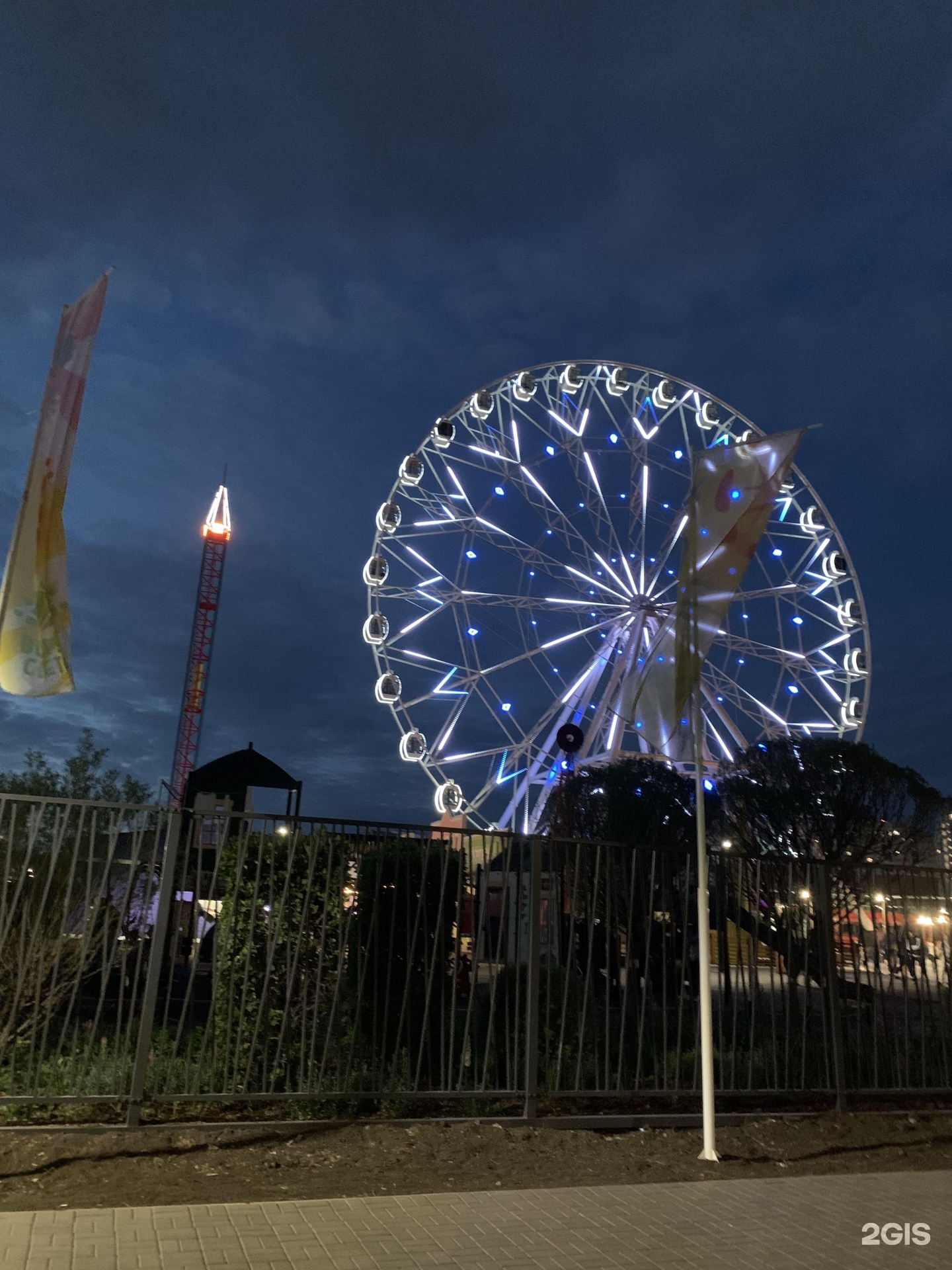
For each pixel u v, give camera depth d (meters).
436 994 9.32
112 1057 8.08
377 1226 5.52
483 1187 6.57
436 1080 9.03
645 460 31.84
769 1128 8.55
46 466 7.11
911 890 10.18
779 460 8.96
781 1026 10.65
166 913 7.51
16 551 6.94
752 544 8.90
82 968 7.64
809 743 21.20
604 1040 10.46
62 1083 7.58
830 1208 6.24
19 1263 4.68
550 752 28.72
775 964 11.38
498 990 9.81
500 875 10.27
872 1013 9.78
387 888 9.26
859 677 30.58
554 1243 5.39
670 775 23.38
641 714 9.02
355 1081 8.27
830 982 9.39
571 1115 8.48
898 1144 8.29
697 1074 9.06
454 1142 7.57
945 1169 7.59
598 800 23.84
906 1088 9.41
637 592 30.53
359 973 8.49
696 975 11.48
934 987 10.10
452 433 30.03
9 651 6.83
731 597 8.76
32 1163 6.47
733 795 21.50
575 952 10.02
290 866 8.38
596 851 9.78
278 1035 8.44
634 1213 6.00
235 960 8.38
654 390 32.25
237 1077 7.88
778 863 9.74
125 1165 6.57
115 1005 12.35
